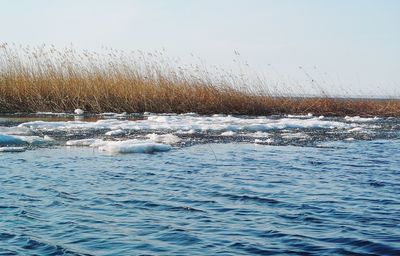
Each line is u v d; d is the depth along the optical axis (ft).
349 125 62.90
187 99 78.89
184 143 43.57
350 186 26.48
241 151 39.55
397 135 53.06
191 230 18.44
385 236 17.85
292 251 16.31
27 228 18.38
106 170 30.19
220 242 17.13
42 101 74.13
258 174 29.68
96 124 55.06
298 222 19.62
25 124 52.29
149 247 16.53
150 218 19.98
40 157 34.53
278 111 84.79
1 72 73.26
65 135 46.52
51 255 15.67
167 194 24.11
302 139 48.11
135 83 78.13
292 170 31.19
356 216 20.51
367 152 39.78
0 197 22.93
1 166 30.76
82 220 19.52
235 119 67.05
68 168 30.58
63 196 23.36
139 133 49.37
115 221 19.48
